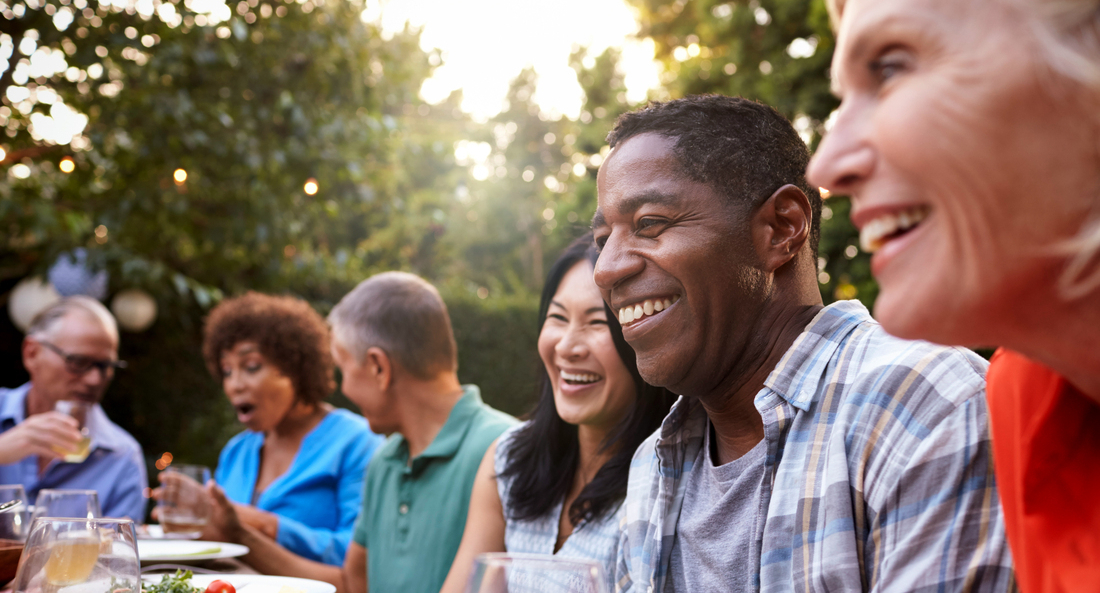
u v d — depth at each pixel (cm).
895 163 45
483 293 1020
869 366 88
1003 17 42
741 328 95
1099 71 39
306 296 773
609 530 151
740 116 95
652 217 94
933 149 43
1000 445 64
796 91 1109
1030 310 45
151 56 555
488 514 182
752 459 98
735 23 1171
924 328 47
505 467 179
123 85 571
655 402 154
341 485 285
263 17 618
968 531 74
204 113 572
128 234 612
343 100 674
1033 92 41
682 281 93
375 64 758
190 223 612
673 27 1586
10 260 691
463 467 204
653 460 118
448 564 199
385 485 221
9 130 582
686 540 105
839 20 51
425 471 211
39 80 559
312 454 288
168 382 772
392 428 223
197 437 728
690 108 97
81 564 106
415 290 224
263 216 607
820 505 87
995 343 49
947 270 45
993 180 42
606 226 100
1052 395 58
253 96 624
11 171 617
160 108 540
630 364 154
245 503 298
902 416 82
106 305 696
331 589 157
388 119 695
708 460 106
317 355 301
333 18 659
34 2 537
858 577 82
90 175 583
